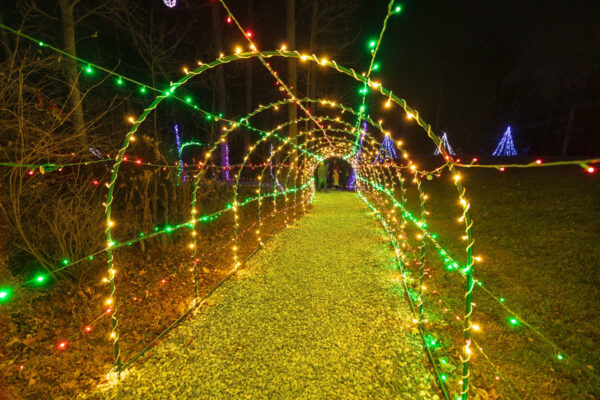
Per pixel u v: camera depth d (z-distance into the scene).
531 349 3.21
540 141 27.38
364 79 2.71
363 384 2.84
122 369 3.09
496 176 12.29
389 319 3.88
